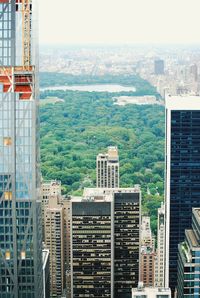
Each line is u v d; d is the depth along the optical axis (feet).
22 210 590.14
